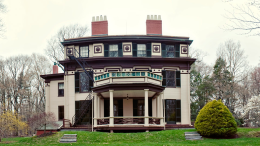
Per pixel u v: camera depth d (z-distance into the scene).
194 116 45.62
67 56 33.34
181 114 31.73
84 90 32.38
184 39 33.31
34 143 21.66
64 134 22.83
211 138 22.12
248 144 18.00
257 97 29.03
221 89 43.91
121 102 31.03
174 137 22.12
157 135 22.47
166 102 31.70
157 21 34.19
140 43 32.69
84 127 29.86
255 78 47.97
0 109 34.78
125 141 21.42
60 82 34.19
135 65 31.88
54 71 36.94
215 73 45.31
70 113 32.38
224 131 21.66
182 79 32.38
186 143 19.88
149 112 31.02
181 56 33.03
